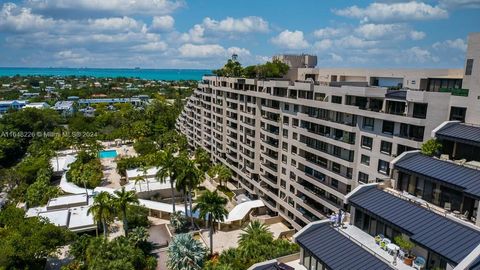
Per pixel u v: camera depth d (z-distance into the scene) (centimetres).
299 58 10181
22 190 9575
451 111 4194
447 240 2920
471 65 3950
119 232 7488
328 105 5947
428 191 3656
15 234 5622
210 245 6475
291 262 3791
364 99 5359
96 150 13538
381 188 4050
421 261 3009
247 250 5150
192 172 7444
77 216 7625
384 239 3391
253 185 8862
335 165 6019
